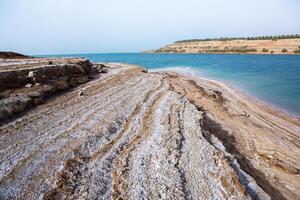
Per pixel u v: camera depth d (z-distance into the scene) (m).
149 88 20.23
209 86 28.86
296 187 9.44
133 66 38.06
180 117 13.01
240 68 53.69
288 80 35.19
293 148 12.69
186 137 10.71
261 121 16.73
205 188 7.48
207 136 11.45
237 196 7.15
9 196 7.05
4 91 14.64
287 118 17.59
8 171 8.16
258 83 32.75
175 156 9.05
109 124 12.02
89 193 7.27
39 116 13.09
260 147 12.59
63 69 21.05
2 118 12.30
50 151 9.41
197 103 19.14
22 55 35.81
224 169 8.34
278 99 23.41
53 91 17.69
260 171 10.32
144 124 12.17
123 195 7.13
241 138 13.49
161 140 10.27
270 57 90.44
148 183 7.62
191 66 60.47
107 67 35.56
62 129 11.45
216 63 69.06
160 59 96.88
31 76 17.23
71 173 8.09
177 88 24.27
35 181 7.69
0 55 32.66
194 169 8.39
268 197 7.63
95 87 20.58
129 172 8.20
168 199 6.94
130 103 15.70
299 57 86.88
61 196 7.09
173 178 7.82
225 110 18.45
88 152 9.48
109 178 8.01
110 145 10.07
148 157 9.05
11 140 10.27
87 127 11.70
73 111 14.07
